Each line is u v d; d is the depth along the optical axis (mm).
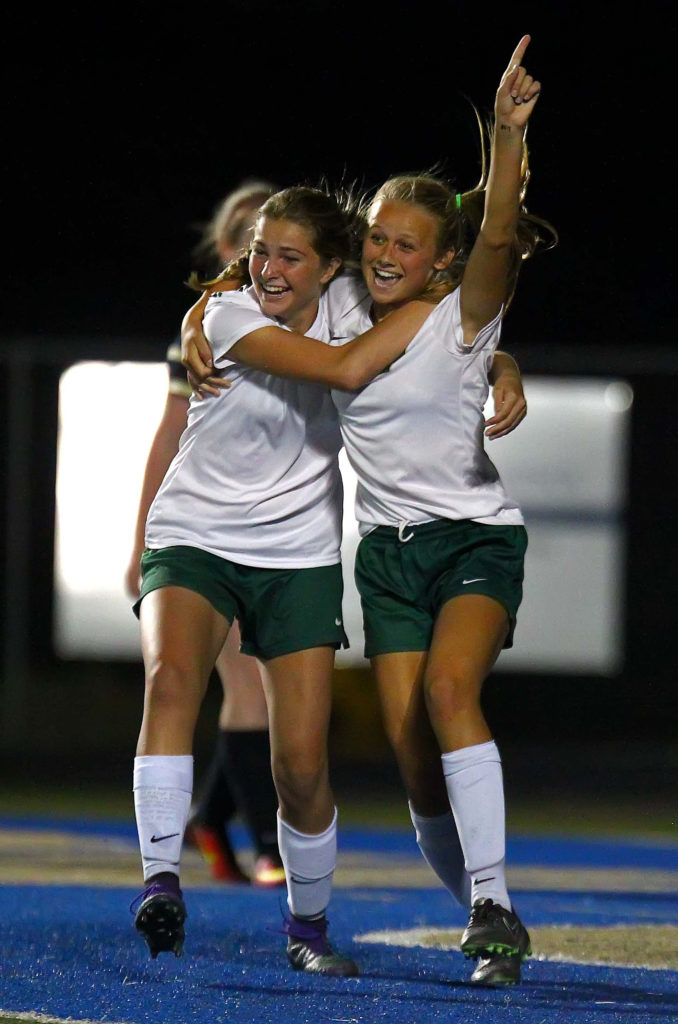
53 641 63438
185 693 14477
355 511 16094
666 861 27234
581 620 64812
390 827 32562
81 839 28438
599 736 64188
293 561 15227
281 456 15266
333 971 15570
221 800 22516
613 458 64125
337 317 15633
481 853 14586
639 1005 14344
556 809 37750
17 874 23172
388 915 19922
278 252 14914
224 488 15227
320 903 15766
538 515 64750
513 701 64812
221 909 19859
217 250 19938
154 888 13805
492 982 14945
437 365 14984
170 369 21500
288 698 15156
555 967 16266
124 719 61656
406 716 15336
